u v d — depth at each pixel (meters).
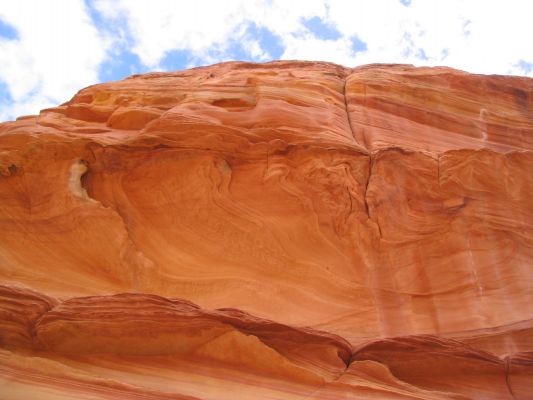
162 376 7.78
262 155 11.27
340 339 8.77
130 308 8.12
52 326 7.83
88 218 10.30
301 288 10.02
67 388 7.12
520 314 9.88
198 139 11.21
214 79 14.03
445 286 10.16
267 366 8.12
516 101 14.24
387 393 7.98
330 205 10.77
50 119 12.56
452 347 8.84
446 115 13.43
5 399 6.78
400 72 14.68
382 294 10.00
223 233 10.58
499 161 11.67
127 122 12.33
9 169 10.82
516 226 11.09
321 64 16.19
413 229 10.71
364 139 12.39
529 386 8.77
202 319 8.22
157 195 10.93
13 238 10.17
